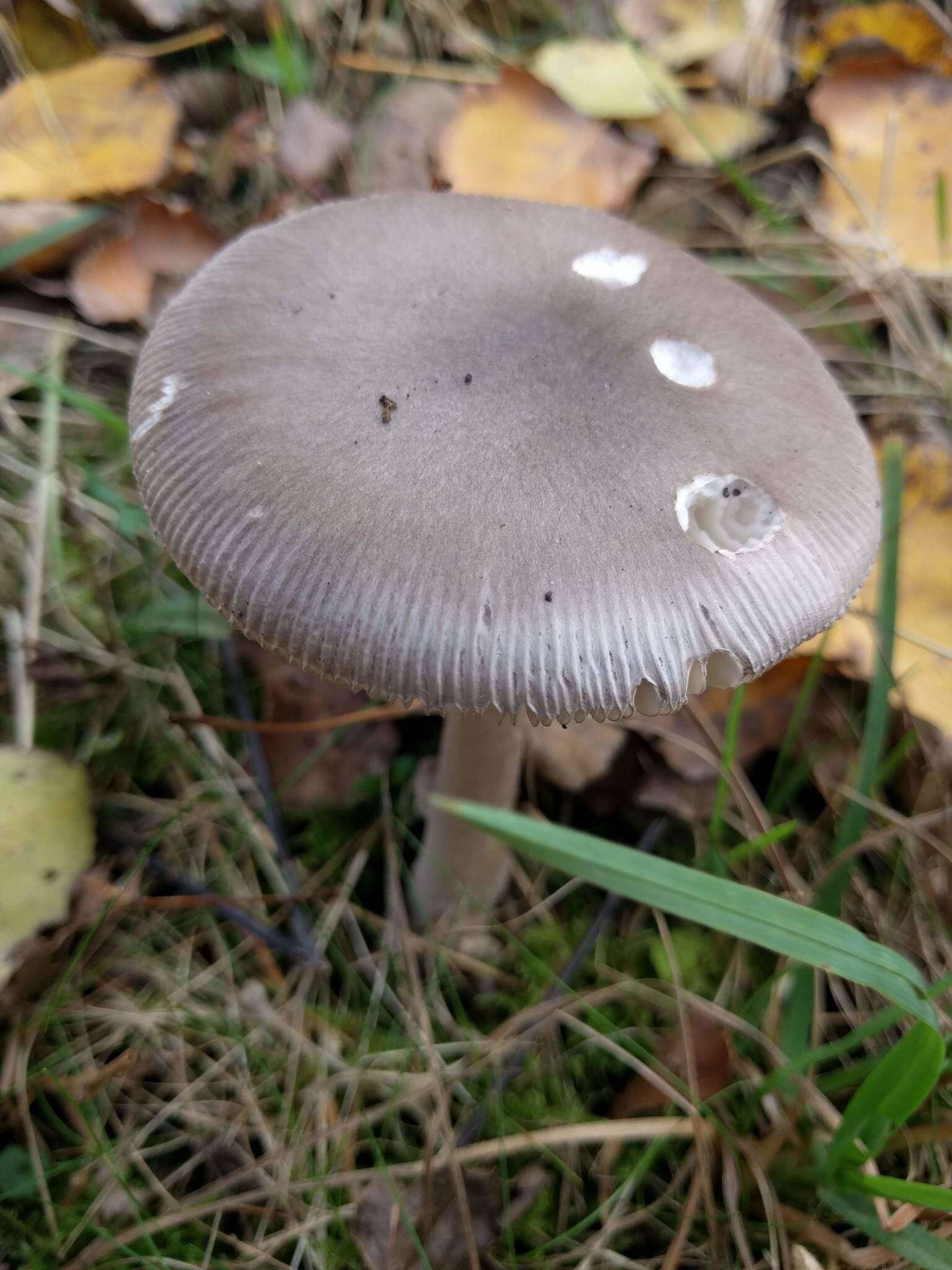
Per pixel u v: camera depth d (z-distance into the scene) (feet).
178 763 0.45
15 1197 0.34
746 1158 0.36
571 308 0.32
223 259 0.33
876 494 0.30
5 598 0.47
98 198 0.55
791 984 0.40
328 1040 0.40
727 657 0.28
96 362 0.54
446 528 0.26
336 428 0.27
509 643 0.25
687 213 0.62
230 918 0.41
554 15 0.69
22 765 0.39
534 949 0.43
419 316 0.31
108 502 0.46
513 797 0.43
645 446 0.28
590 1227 0.36
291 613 0.26
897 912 0.43
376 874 0.45
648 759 0.46
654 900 0.28
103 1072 0.37
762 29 0.67
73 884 0.38
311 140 0.60
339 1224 0.35
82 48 0.60
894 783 0.46
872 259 0.58
